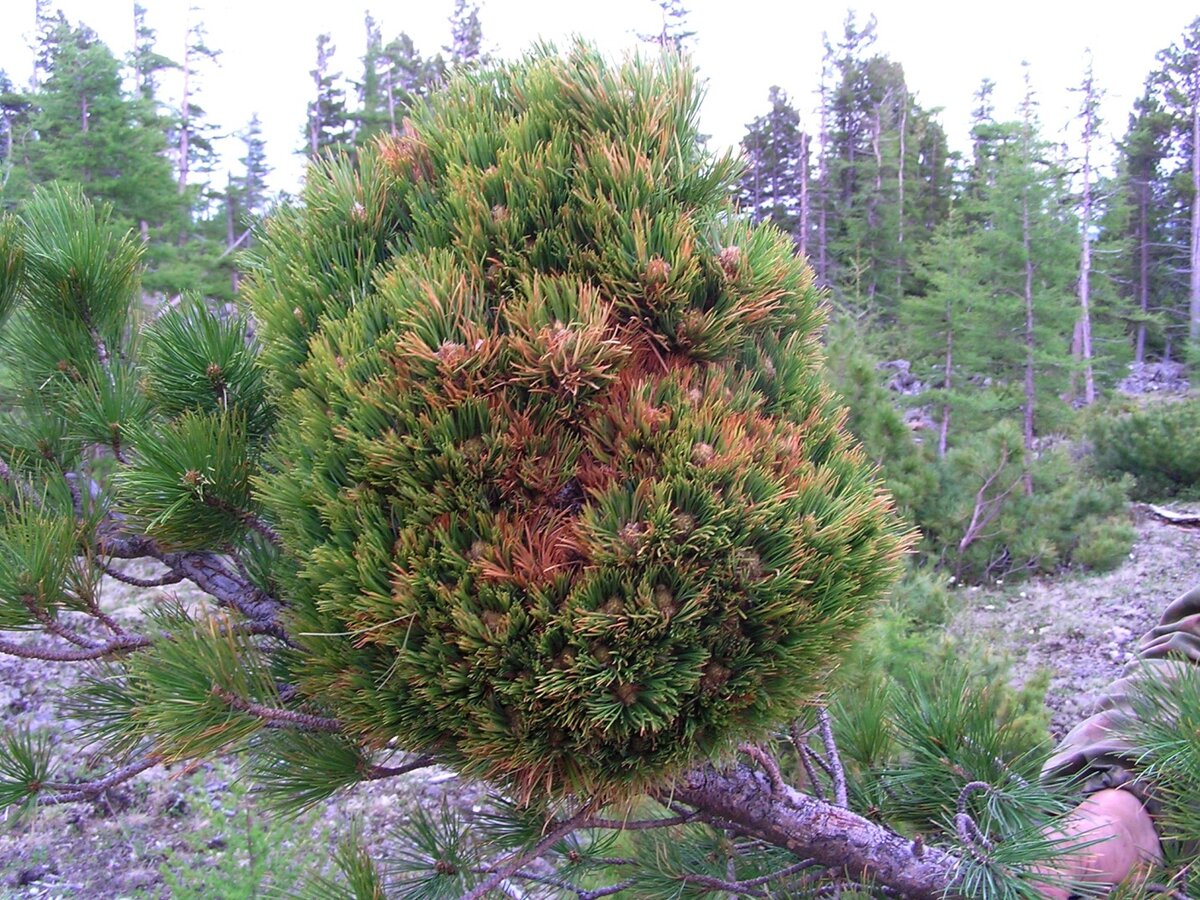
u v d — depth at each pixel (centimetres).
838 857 91
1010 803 92
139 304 102
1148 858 91
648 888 106
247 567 89
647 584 70
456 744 74
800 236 2053
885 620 239
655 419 74
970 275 1088
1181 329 2000
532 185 80
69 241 96
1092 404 1123
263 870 198
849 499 77
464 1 1562
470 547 71
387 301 75
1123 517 630
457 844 95
